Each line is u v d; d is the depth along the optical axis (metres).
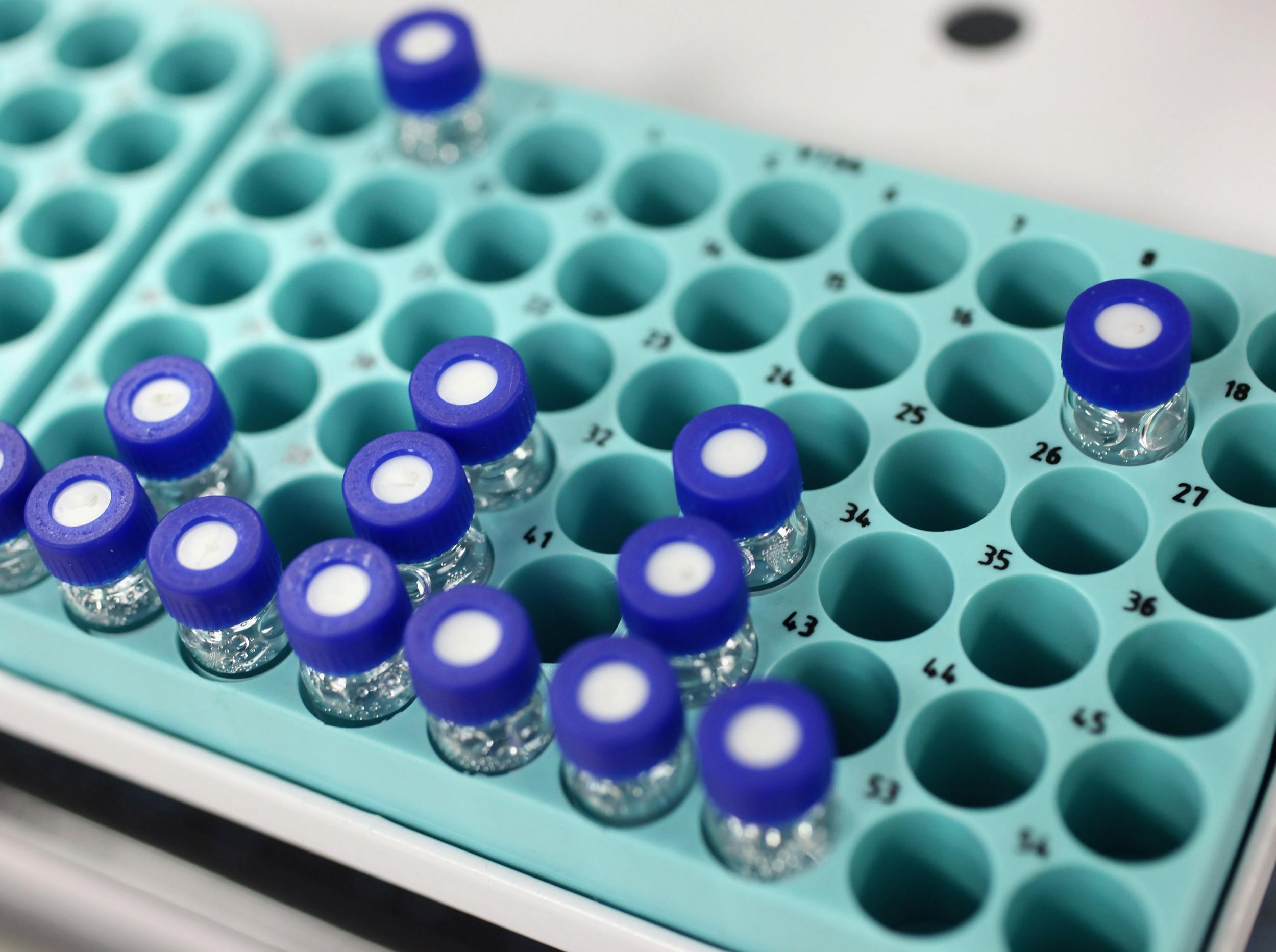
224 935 0.22
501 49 0.26
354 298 0.25
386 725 0.21
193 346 0.24
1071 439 0.22
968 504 0.23
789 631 0.21
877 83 0.25
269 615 0.21
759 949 0.20
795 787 0.19
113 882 0.22
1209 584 0.22
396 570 0.20
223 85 0.27
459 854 0.21
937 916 0.21
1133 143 0.24
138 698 0.22
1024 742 0.20
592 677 0.19
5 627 0.22
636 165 0.25
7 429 0.22
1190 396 0.22
